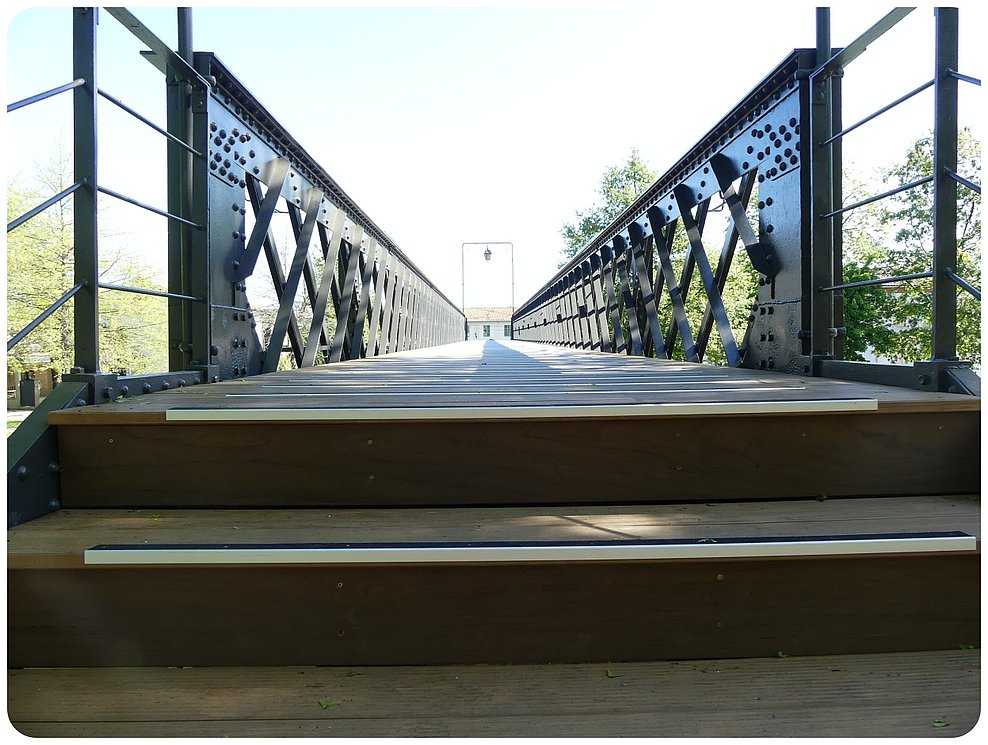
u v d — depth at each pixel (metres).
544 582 0.95
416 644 0.95
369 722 0.79
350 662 0.95
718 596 0.95
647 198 4.38
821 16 2.11
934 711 0.81
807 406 1.19
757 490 1.22
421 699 0.85
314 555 0.92
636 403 1.23
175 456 1.19
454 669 0.93
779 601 0.96
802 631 0.96
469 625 0.95
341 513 1.15
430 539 0.97
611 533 1.00
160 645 0.94
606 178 27.72
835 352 2.16
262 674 0.92
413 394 1.56
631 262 5.57
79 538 0.98
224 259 2.18
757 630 0.96
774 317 2.45
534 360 4.62
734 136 2.79
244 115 2.34
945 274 1.44
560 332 11.56
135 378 1.55
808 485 1.22
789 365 2.32
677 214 3.76
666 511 1.14
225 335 2.20
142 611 0.94
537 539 0.96
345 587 0.95
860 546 0.93
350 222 4.59
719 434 1.21
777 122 2.38
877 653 0.96
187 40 1.95
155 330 11.43
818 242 2.12
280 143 2.72
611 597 0.95
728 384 1.81
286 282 3.11
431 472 1.21
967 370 1.40
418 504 1.21
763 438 1.21
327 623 0.95
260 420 1.16
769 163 2.46
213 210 2.08
